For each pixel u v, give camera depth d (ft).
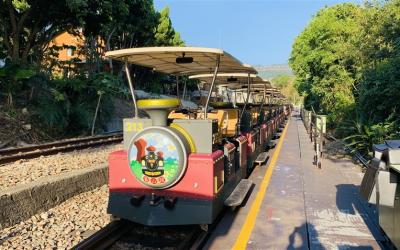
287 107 144.25
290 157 40.37
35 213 20.66
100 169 27.78
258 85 47.80
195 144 17.89
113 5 59.72
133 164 17.44
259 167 34.63
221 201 18.95
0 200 18.52
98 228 18.84
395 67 34.27
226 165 20.53
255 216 20.49
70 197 23.90
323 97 68.18
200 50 18.07
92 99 59.98
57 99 50.47
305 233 17.97
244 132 31.22
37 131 48.49
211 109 26.48
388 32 40.55
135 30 104.94
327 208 21.79
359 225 18.98
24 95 52.21
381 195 14.97
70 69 77.41
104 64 100.99
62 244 16.60
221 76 31.01
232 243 17.10
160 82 126.62
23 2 57.67
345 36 63.10
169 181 16.92
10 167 28.99
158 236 18.38
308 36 70.44
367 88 38.65
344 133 50.37
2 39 62.34
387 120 35.12
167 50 18.07
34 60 67.36
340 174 30.83
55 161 31.94
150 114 17.80
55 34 65.31
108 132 62.08
